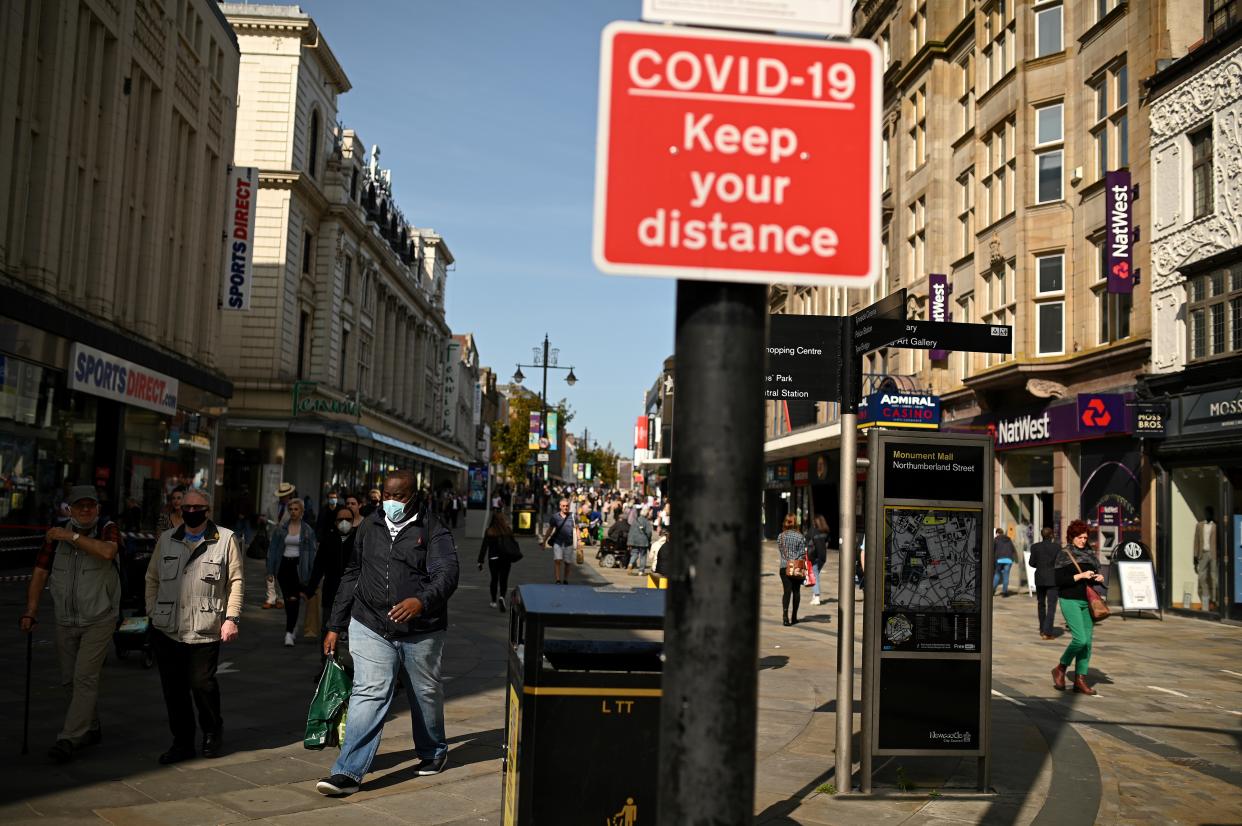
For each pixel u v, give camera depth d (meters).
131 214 24.16
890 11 34.88
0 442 18.44
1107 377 22.62
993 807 6.11
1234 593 18.36
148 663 10.26
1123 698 10.31
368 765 6.16
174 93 26.17
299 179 42.16
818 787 6.44
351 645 6.28
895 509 6.53
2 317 17.80
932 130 30.61
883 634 6.44
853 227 2.11
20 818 5.40
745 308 2.04
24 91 19.03
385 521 6.45
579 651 4.59
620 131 2.06
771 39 2.12
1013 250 25.75
